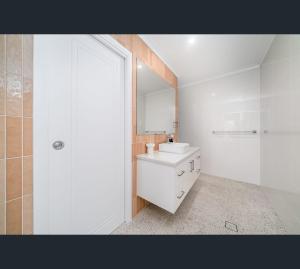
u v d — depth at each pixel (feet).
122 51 3.97
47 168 2.59
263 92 6.46
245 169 7.59
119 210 4.18
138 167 4.65
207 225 4.14
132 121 4.48
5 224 2.22
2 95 2.11
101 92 3.55
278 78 4.58
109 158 3.82
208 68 7.39
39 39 2.47
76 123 3.00
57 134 2.70
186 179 4.71
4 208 2.19
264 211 4.83
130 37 4.35
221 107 8.29
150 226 4.11
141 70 4.93
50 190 2.64
